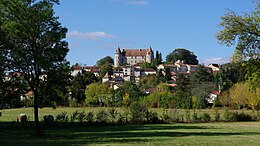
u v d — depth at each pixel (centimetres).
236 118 6494
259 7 2698
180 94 10425
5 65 3372
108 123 5519
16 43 3394
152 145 2731
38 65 3388
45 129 4697
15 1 3275
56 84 3488
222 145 2747
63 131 4322
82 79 12150
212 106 10481
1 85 3522
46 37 3394
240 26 2697
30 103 3850
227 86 13088
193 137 3444
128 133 3978
